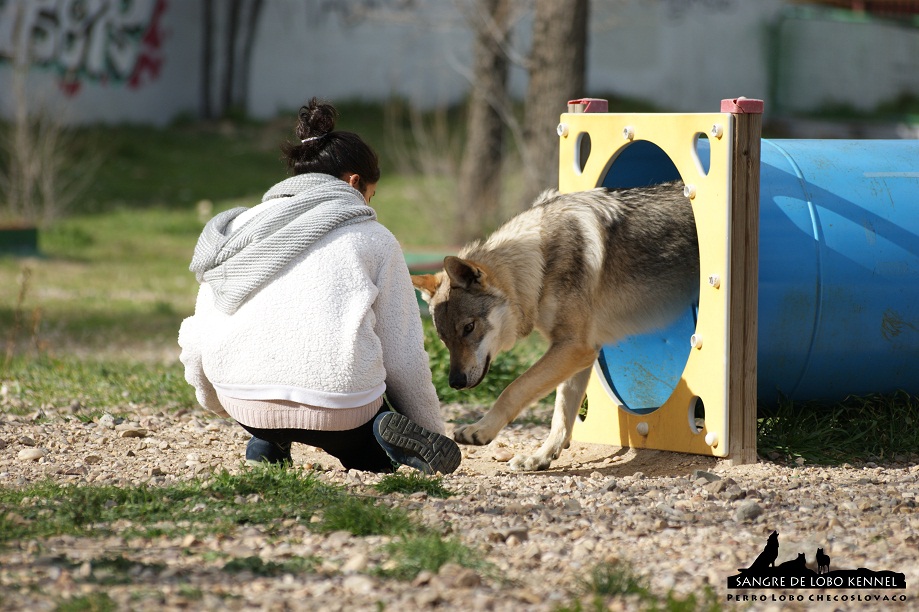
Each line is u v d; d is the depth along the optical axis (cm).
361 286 620
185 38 3916
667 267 809
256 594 453
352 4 4106
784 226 764
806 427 810
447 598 450
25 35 3231
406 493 624
